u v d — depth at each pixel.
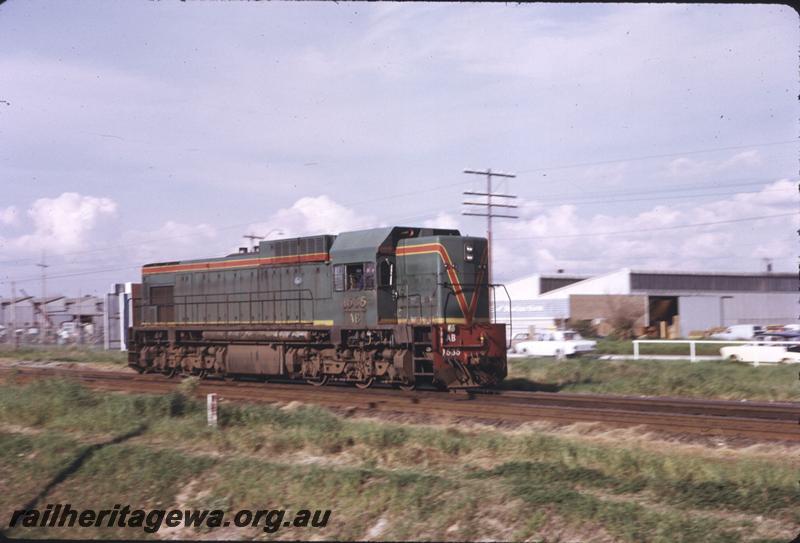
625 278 69.38
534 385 24.50
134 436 14.73
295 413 15.78
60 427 15.97
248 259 25.88
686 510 9.16
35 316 79.19
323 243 23.27
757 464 10.84
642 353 45.78
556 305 64.19
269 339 24.67
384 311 21.73
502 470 11.01
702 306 67.12
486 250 22.23
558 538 8.58
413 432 13.62
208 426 14.67
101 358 43.25
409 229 22.39
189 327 27.84
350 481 10.42
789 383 22.38
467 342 20.89
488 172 55.16
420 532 9.09
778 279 78.00
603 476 10.64
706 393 21.67
